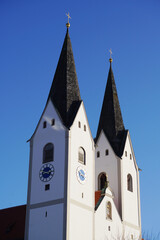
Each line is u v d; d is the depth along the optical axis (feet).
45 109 277.85
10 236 265.95
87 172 265.13
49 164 261.24
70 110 274.98
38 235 248.32
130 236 280.92
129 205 288.71
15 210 287.28
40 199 256.11
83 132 272.10
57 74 291.99
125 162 297.53
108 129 308.60
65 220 242.17
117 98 322.75
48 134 269.64
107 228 266.16
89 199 260.42
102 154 301.84
